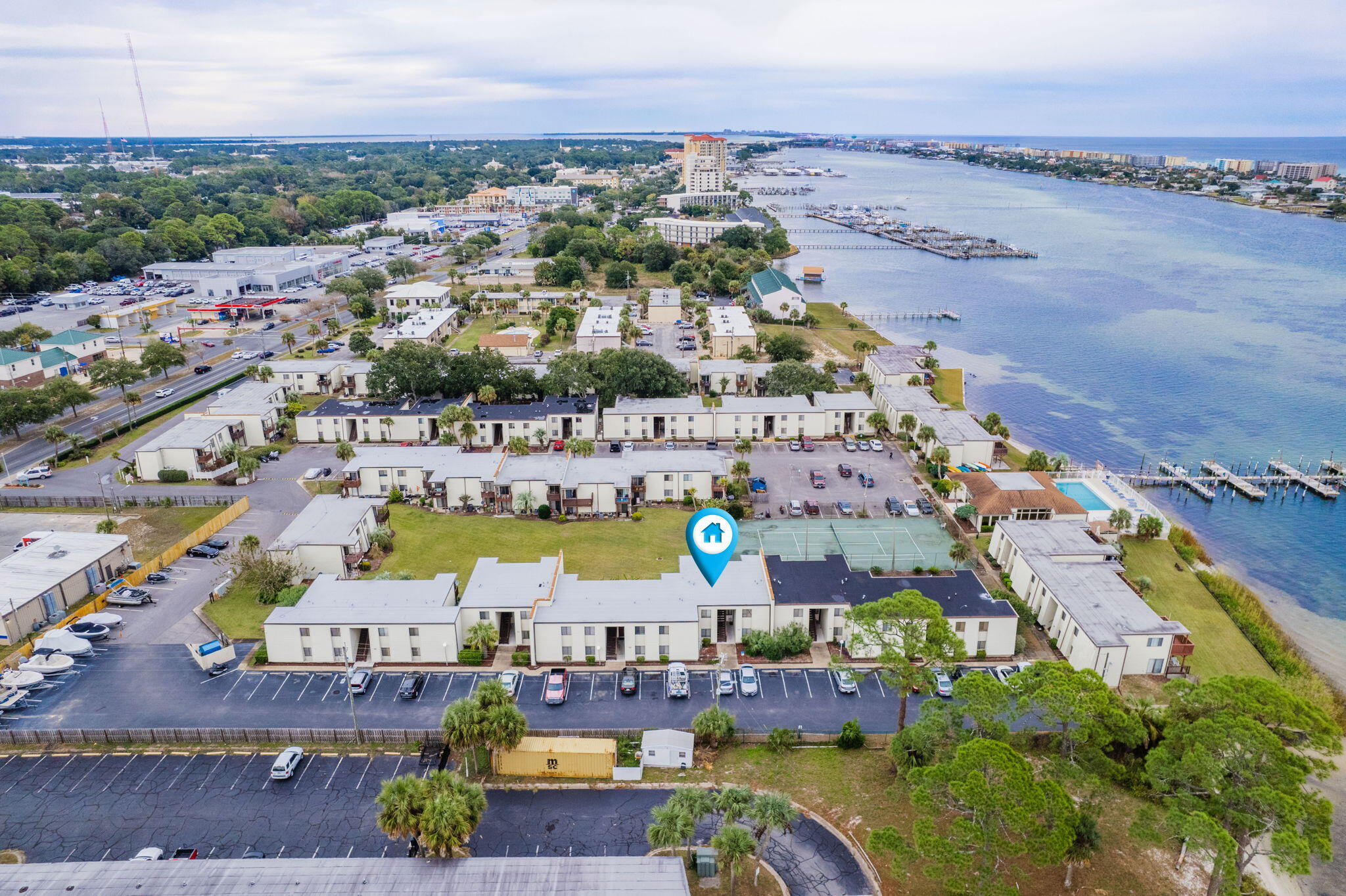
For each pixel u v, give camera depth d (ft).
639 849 240.73
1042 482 461.78
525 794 263.70
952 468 502.38
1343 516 519.19
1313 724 230.07
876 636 279.28
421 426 563.07
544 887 212.84
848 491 487.20
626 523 448.24
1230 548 477.77
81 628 344.90
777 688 319.27
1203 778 217.15
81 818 252.21
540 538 430.20
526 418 553.64
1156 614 333.42
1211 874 220.84
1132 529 453.99
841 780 269.44
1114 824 250.16
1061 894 224.53
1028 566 371.97
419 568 399.24
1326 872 255.91
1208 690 243.40
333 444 565.12
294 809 256.32
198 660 327.67
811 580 358.23
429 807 220.84
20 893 209.15
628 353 616.39
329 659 332.60
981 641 336.29
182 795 262.67
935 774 213.66
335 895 209.97
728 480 472.03
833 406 580.30
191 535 418.10
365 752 282.56
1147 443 631.15
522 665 332.60
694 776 271.28
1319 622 406.00
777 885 228.43
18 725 292.81
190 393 652.48
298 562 383.86
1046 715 241.14
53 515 451.94
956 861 200.03
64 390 586.04
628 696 313.53
